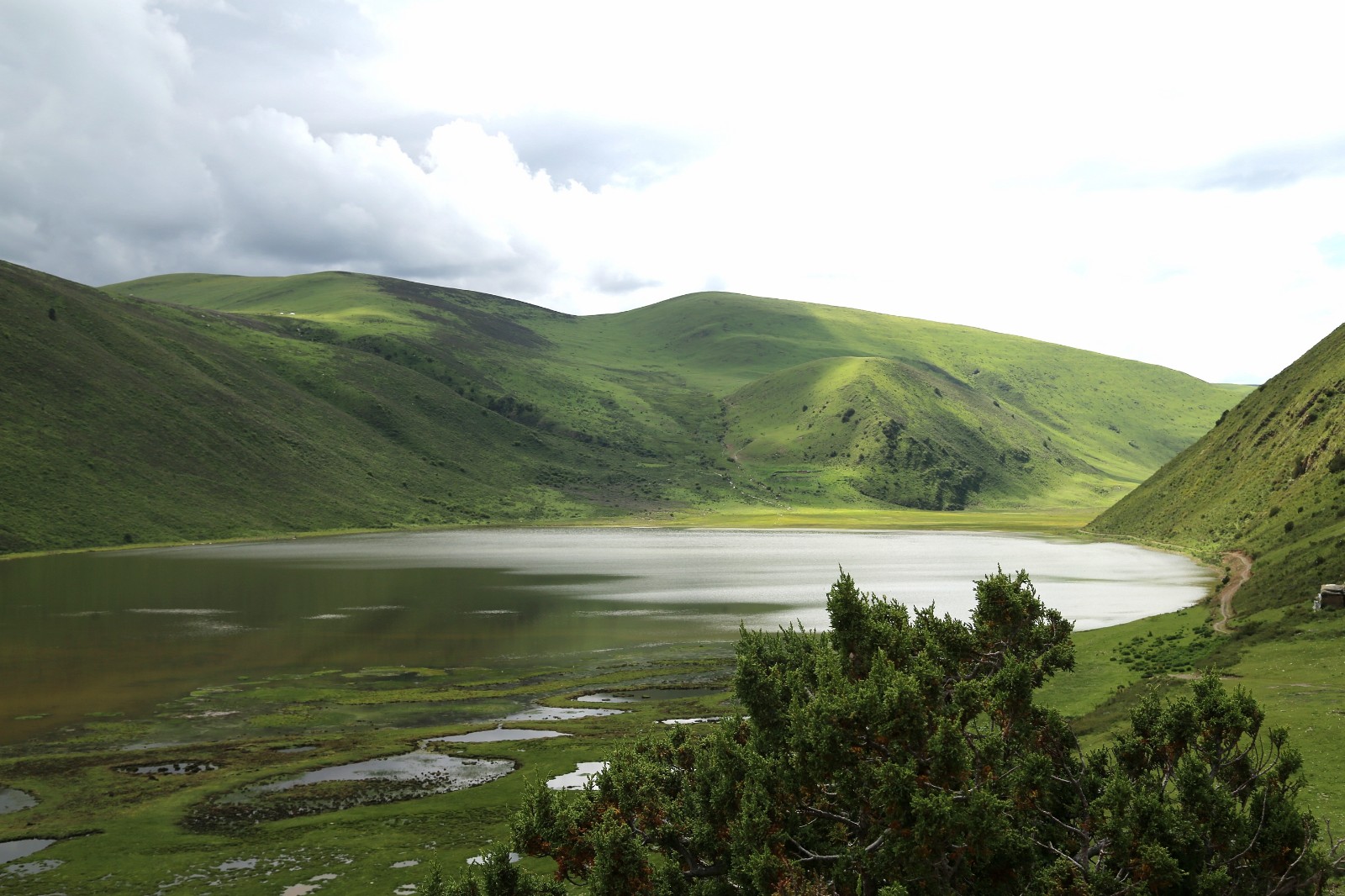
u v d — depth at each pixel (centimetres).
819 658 2281
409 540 19862
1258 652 4709
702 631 8119
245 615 8919
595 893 1934
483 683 6112
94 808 3675
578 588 11188
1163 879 1634
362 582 11700
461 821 3466
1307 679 3966
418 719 5159
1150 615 8144
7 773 4147
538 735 4788
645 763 2447
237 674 6341
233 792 3872
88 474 18512
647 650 7269
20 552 14950
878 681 1967
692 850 2162
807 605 9712
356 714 5275
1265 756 2817
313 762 4303
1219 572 10675
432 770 4181
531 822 2130
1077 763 2092
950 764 1798
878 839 1850
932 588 10756
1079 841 1938
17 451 17875
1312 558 6638
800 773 1984
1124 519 19275
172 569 13150
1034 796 1848
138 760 4366
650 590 11019
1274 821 1748
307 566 13838
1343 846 2011
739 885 1945
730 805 2075
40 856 3166
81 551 15775
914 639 2327
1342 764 2695
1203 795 1758
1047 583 10888
